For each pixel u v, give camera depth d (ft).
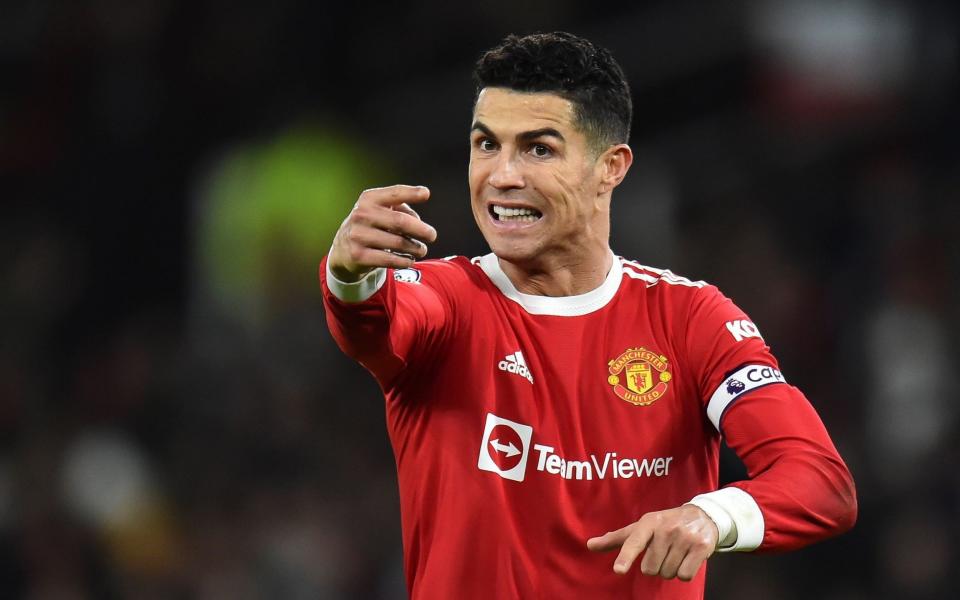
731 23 147.33
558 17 153.79
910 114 145.79
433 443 43.37
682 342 44.11
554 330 44.09
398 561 114.73
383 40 155.84
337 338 41.11
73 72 156.35
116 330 140.26
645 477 43.19
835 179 145.18
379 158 143.54
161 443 124.36
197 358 129.18
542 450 42.80
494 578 42.32
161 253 147.43
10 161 153.48
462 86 148.25
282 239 133.59
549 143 42.42
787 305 134.51
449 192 142.20
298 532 113.50
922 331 130.00
